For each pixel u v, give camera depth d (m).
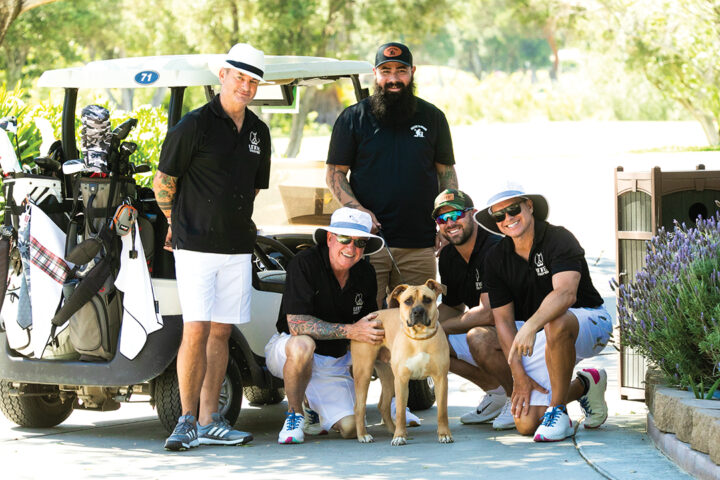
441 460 7.98
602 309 9.32
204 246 8.50
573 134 63.72
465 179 36.72
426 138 10.04
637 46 43.91
